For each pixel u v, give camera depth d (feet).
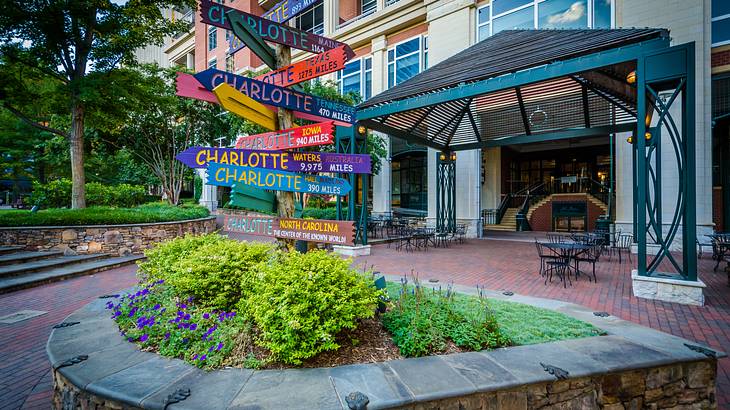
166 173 58.80
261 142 13.76
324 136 11.64
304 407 7.21
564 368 9.00
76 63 35.73
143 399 7.52
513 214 64.28
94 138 49.70
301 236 12.40
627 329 12.16
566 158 68.74
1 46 32.22
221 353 9.39
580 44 21.58
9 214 31.12
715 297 18.61
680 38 32.53
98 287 22.76
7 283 21.77
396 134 37.27
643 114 18.42
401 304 12.62
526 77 22.76
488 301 14.35
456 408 7.88
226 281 12.51
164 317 11.35
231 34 13.09
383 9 55.06
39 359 13.03
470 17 46.93
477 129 40.11
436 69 32.55
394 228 51.19
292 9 12.84
